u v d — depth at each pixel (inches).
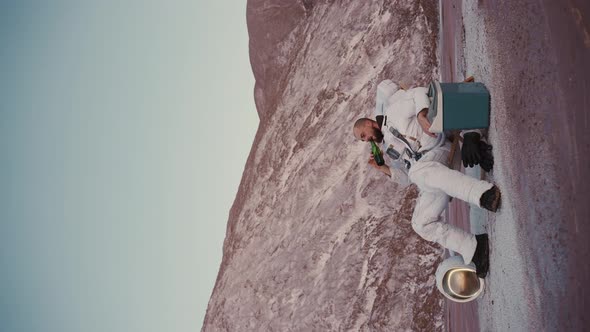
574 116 80.2
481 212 152.0
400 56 430.6
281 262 458.0
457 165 157.0
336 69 501.4
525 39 102.3
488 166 137.8
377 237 378.0
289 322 418.3
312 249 425.7
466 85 142.0
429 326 323.6
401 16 448.1
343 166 439.8
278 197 517.3
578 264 80.4
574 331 82.9
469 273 151.6
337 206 421.7
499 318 132.2
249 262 515.8
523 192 107.2
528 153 102.9
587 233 77.0
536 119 97.3
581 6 76.1
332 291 385.7
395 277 350.9
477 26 151.8
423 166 147.2
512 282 118.2
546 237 94.1
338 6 550.9
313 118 508.4
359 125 174.1
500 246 129.0
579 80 77.9
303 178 478.3
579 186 79.3
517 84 109.0
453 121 137.3
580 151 78.5
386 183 396.2
